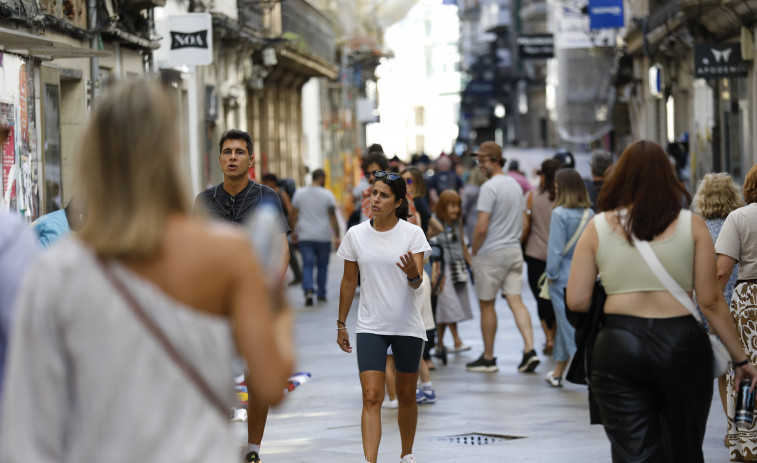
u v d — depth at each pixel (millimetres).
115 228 8570
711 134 80562
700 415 15930
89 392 8492
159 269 8672
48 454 8648
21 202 37656
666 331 15617
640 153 15797
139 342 8492
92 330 8492
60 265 8594
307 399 31234
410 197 30031
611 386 15844
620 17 92000
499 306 53344
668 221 15711
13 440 8594
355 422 28062
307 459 24031
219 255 8727
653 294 15750
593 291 16234
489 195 35438
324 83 131000
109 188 8672
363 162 32812
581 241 16125
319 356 38875
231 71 78188
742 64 65500
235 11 76000
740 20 65062
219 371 8711
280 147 100250
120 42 52875
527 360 35531
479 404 30312
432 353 39562
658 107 104688
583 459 23703
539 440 25688
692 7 70125
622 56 115812
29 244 12234
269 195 22922
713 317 15883
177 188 8859
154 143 8727
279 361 8852
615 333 15750
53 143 43156
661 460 16109
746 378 16375
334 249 91188
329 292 60156
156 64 58594
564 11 107875
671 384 15617
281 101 101250
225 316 8867
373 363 21500
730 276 23109
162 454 8469
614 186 15938
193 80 67812
